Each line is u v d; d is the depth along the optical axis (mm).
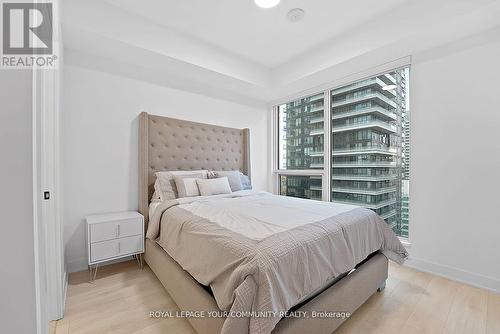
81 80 2248
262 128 3930
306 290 1132
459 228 2033
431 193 2189
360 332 1379
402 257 1911
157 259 1921
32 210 546
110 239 2055
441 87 2133
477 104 1948
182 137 2877
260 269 993
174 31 2398
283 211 1832
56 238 1474
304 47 2752
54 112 1486
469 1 1677
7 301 500
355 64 2539
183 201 2145
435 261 2156
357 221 1663
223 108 3379
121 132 2479
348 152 2994
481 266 1920
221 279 1156
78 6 1859
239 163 3510
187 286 1396
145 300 1707
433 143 2178
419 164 2264
